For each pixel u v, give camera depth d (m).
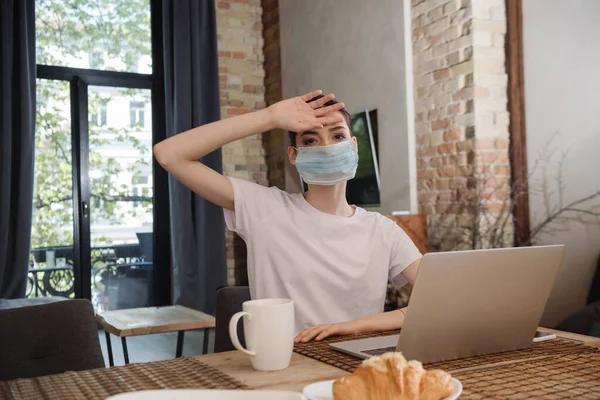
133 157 5.30
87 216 5.09
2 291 4.52
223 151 5.53
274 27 5.58
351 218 1.59
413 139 3.93
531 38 3.46
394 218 3.61
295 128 1.46
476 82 3.49
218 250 5.23
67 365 1.31
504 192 3.55
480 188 3.46
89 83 5.14
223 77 5.60
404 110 3.93
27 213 4.60
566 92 3.25
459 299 0.97
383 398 0.69
